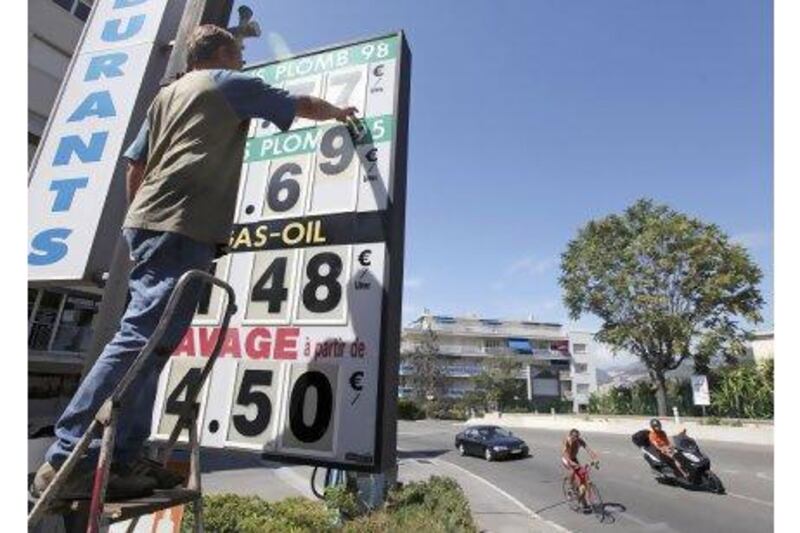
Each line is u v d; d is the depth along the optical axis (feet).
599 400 123.34
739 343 94.22
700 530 31.94
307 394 8.91
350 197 9.68
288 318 9.51
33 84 54.13
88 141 10.62
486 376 197.26
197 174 6.31
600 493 43.04
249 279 10.09
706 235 94.94
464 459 73.67
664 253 97.50
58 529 8.82
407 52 10.46
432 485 39.24
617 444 78.89
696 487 43.37
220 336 6.66
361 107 10.11
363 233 9.36
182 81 7.03
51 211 10.19
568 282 107.55
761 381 87.76
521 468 62.69
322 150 10.24
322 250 9.62
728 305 93.35
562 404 147.02
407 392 214.48
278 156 10.66
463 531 28.25
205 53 7.67
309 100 7.71
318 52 10.93
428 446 93.66
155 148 6.74
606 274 103.65
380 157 9.64
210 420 9.44
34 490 5.14
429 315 249.55
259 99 7.04
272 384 9.24
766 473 49.88
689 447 43.06
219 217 6.48
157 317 5.80
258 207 10.46
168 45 11.44
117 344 5.57
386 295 8.82
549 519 36.06
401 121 9.88
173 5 11.88
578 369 241.96
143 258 6.05
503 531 32.73
